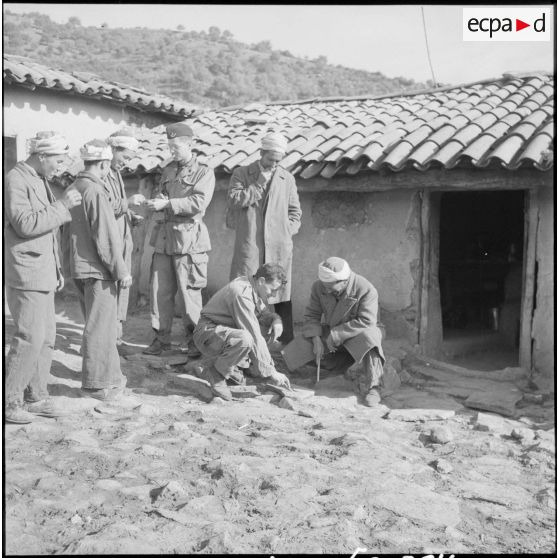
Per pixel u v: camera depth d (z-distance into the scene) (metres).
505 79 10.36
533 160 6.96
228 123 10.91
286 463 4.52
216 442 4.87
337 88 81.94
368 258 8.45
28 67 10.51
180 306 7.02
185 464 4.45
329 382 6.72
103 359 5.65
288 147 9.00
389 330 8.33
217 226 9.52
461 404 6.50
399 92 11.09
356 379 6.68
